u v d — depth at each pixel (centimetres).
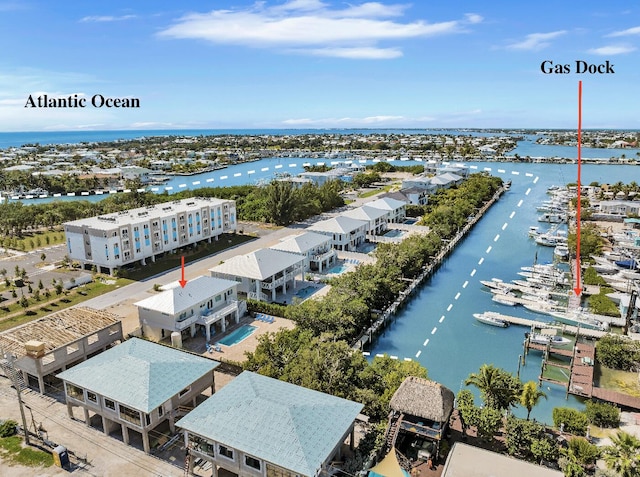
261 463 3516
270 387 4250
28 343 5175
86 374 4556
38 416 4888
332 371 4897
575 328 7175
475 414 4397
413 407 4266
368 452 4009
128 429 4666
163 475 4062
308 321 6206
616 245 11625
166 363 4666
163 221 10381
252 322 7250
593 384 5784
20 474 4053
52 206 14138
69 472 4078
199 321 6588
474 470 3366
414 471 4084
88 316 6050
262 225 13825
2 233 12544
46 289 8488
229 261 8256
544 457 4100
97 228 9181
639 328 7088
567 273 9925
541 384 5950
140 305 6481
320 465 3381
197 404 4866
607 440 4662
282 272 8344
